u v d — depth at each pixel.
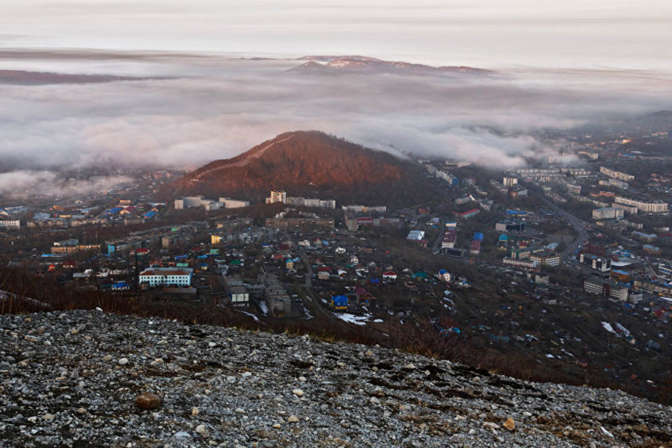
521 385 24.98
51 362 18.61
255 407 16.91
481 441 16.91
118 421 14.30
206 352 22.47
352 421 17.08
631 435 20.02
